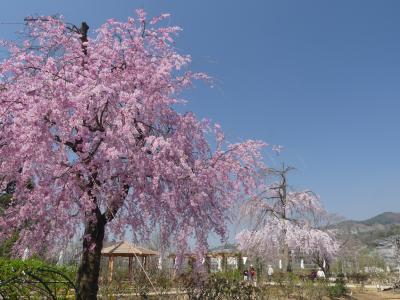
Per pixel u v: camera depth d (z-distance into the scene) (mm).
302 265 28203
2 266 6285
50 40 7348
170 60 7422
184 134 7473
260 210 20562
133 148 6316
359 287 25266
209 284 9648
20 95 6160
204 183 7020
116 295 11273
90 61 6938
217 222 7422
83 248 6559
